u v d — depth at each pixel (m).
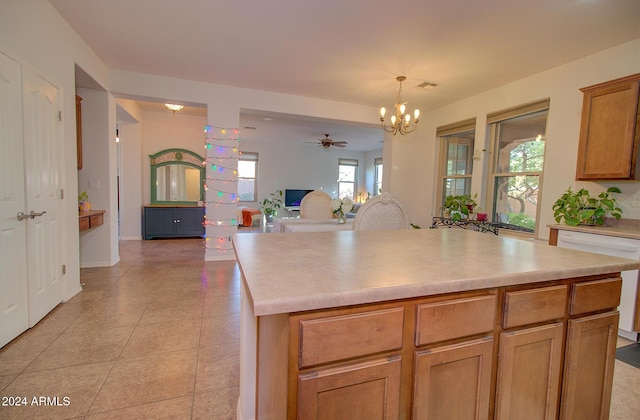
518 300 1.01
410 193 5.51
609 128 2.61
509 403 1.03
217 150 4.25
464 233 1.90
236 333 2.24
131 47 3.14
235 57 3.31
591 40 2.71
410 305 0.87
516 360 1.03
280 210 9.75
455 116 4.63
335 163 10.39
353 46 2.97
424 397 0.89
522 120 3.75
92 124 3.76
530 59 3.12
